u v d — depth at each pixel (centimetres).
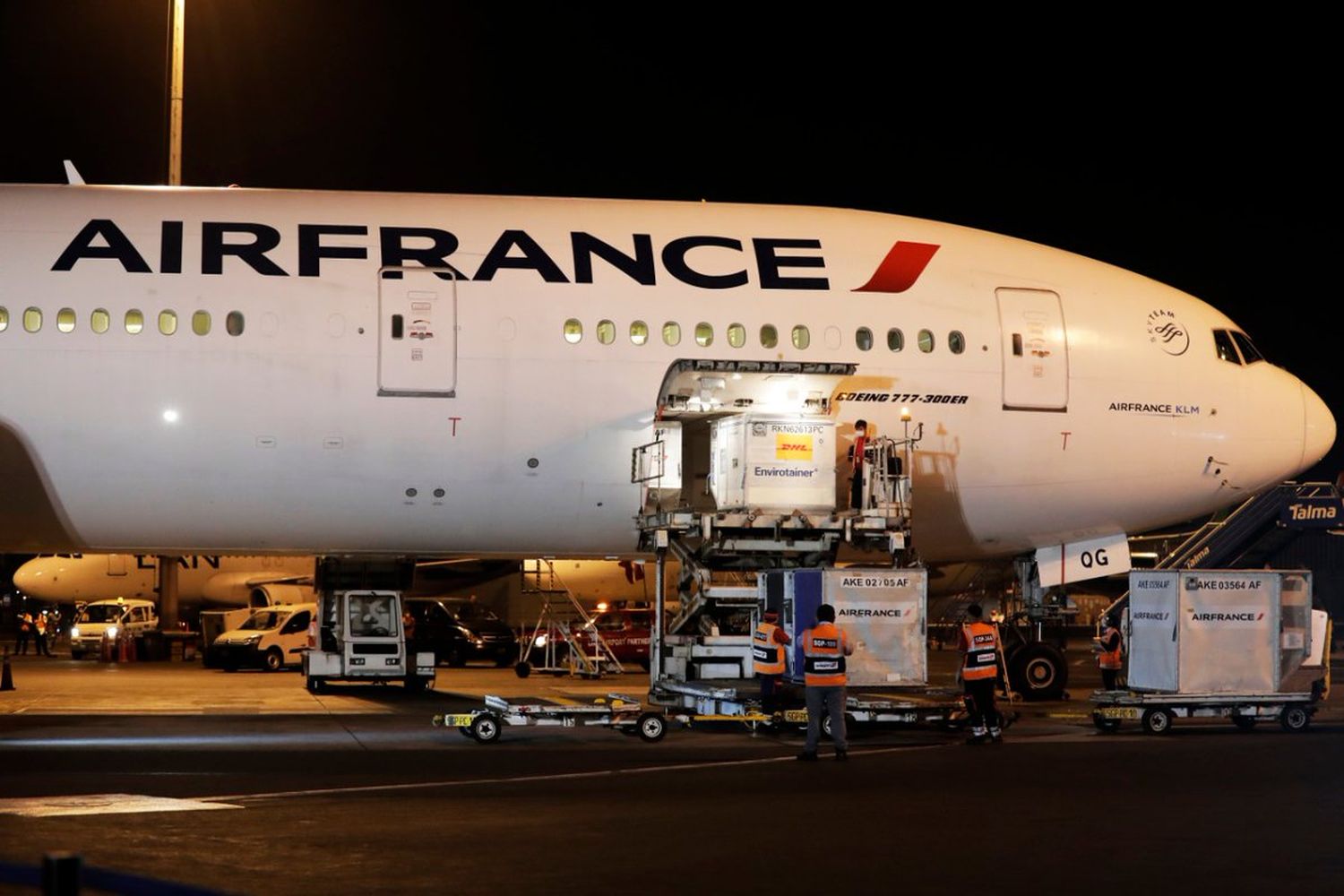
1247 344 2436
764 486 2098
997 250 2347
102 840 1074
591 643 3494
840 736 1612
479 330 2106
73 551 2222
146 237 2073
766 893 938
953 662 3925
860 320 2212
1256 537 3706
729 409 2153
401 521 2177
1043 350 2284
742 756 1658
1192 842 1123
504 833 1128
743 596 2108
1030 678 2472
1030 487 2306
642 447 2147
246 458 2069
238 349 2048
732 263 2206
